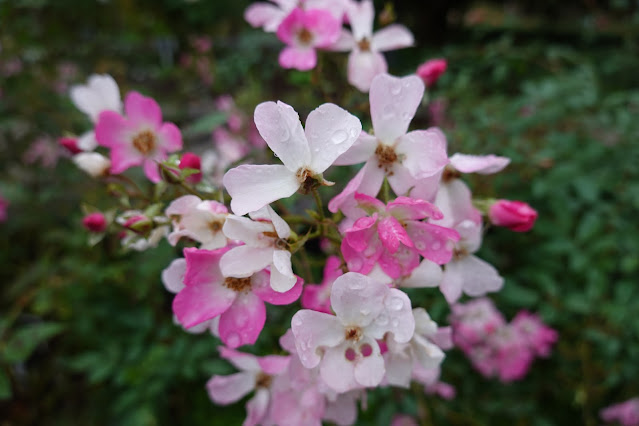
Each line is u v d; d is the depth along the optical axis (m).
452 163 0.18
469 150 0.36
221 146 0.34
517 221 0.19
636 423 0.36
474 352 0.37
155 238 0.20
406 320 0.15
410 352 0.17
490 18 1.00
